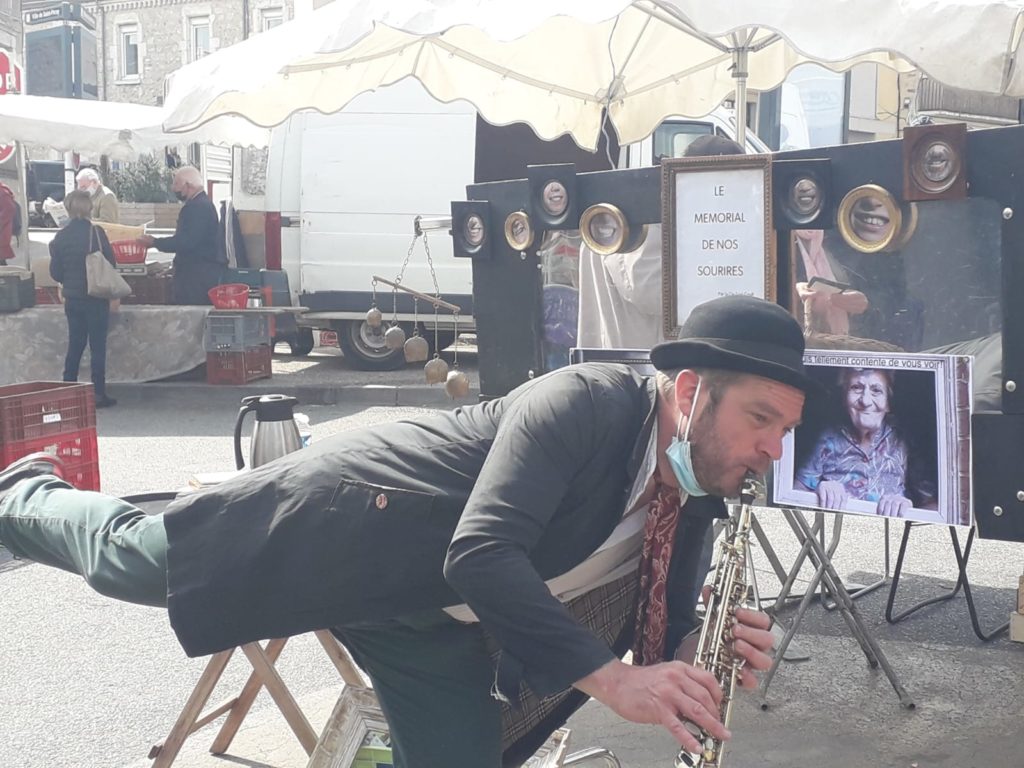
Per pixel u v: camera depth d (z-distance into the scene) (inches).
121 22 1425.9
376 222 447.8
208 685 127.1
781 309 81.5
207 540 91.8
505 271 154.1
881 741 138.9
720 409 79.3
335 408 408.8
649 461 83.6
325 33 162.4
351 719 114.1
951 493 121.2
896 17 139.9
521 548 78.3
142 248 458.9
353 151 447.2
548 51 235.9
